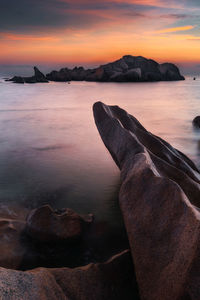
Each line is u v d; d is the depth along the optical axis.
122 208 3.71
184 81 88.75
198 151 11.66
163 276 2.57
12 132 15.63
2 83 71.06
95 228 5.28
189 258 2.41
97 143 13.09
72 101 31.84
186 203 2.85
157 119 20.36
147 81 84.25
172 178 5.06
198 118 18.31
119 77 81.88
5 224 4.77
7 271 2.46
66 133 15.43
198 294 2.23
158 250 2.78
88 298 2.81
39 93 42.50
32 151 11.57
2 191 7.19
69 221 4.80
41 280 2.56
